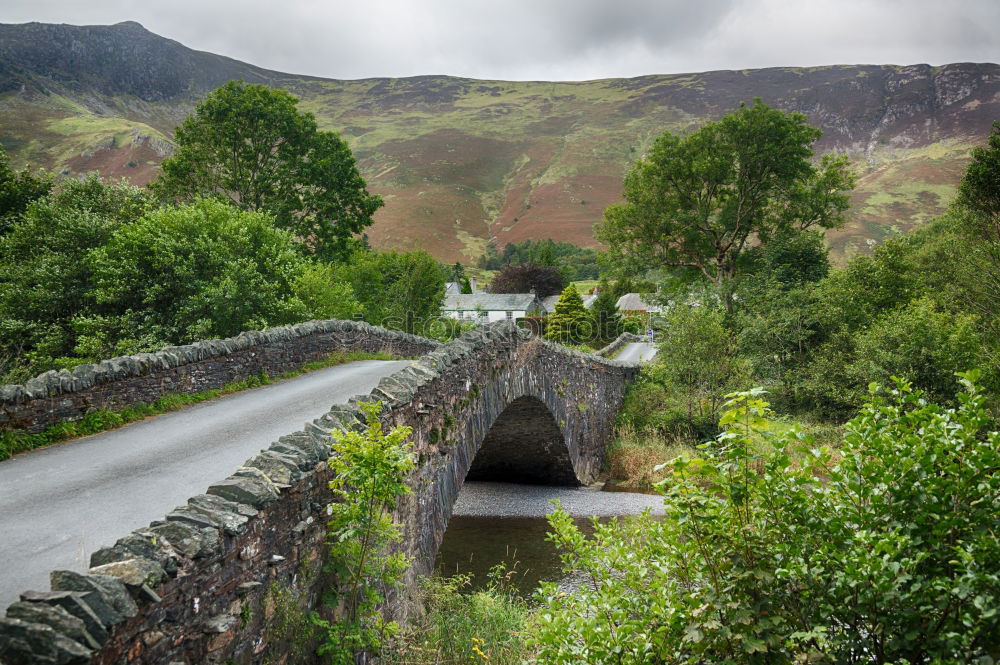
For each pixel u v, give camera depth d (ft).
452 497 32.81
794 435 13.67
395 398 25.55
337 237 140.46
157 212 79.05
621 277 154.92
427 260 146.61
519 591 38.93
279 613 16.87
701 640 13.08
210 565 13.98
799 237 129.39
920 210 552.00
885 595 11.97
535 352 50.98
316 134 136.46
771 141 135.44
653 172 142.82
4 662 9.57
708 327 86.22
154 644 12.16
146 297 72.95
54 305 76.28
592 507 61.31
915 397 13.66
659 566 14.79
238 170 128.77
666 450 76.79
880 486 12.85
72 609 10.42
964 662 11.34
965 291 84.38
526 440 62.03
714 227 144.25
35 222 83.56
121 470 25.38
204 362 42.91
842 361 85.97
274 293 79.66
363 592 21.21
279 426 33.60
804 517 13.47
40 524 19.30
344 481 18.78
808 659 12.73
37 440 29.32
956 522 12.21
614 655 14.01
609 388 83.41
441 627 26.09
